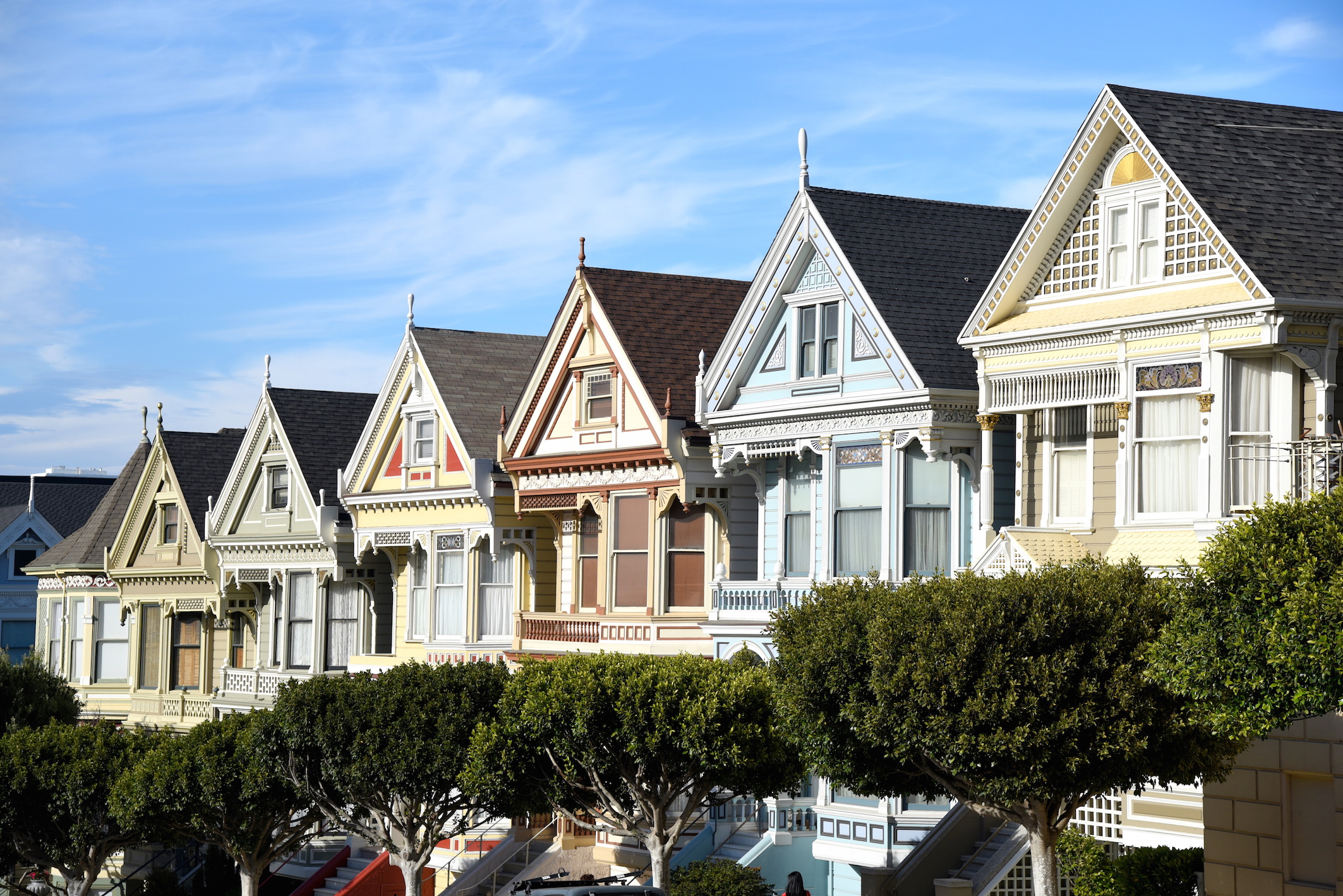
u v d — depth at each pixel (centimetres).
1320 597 2573
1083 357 4006
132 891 6850
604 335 5559
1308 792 3338
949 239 4912
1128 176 3956
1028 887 4012
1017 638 3086
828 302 4772
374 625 6938
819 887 4853
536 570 6069
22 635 9794
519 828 5781
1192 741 3119
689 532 5366
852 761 3381
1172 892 3647
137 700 8038
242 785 5100
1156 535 3828
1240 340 3656
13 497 10512
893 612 3225
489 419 6322
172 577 7844
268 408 7231
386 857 5862
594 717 3922
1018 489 4212
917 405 4425
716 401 5112
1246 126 4019
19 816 5453
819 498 4869
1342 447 3331
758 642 4831
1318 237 3756
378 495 6588
